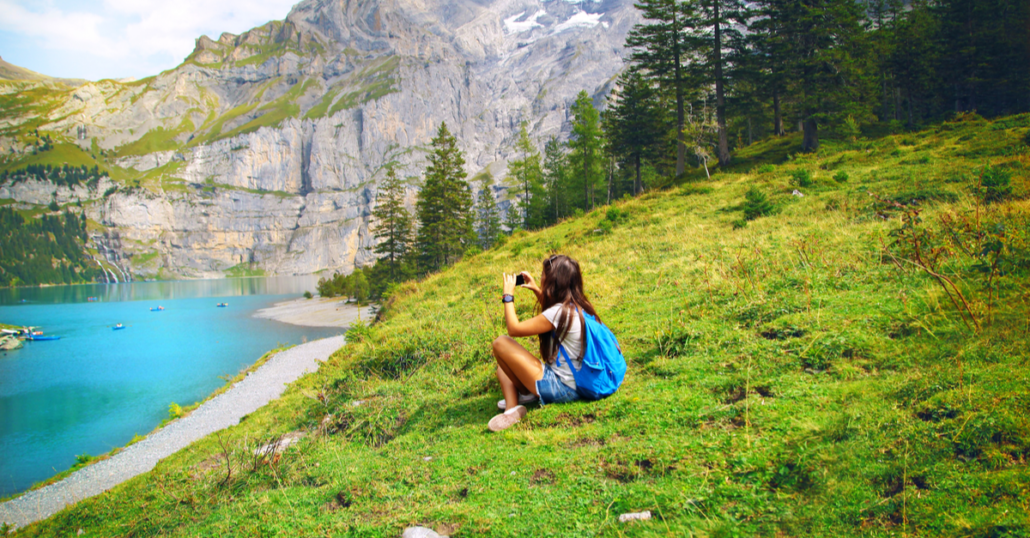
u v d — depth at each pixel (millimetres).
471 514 2832
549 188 66250
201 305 95375
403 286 21547
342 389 7555
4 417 26062
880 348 3885
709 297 6727
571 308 3928
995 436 2340
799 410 3215
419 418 5219
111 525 5555
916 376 3156
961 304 4070
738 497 2471
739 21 35656
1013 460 2182
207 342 46594
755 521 2270
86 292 159500
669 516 2449
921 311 4266
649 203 23062
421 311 12977
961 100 43719
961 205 8688
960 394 2734
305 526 3256
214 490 4988
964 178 12117
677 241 13273
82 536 5543
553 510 2709
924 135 25500
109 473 15141
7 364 40531
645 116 44000
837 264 6730
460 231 55125
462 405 5145
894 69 41031
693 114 39500
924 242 5594
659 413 3609
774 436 2943
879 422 2729
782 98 41531
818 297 5531
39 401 29047
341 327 49500
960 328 3727
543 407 4055
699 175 34156
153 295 137625
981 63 38719
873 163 20078
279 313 69875
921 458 2357
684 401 3750
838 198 13969
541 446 3486
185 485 5668
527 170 62188
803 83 34062
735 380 3957
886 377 3402
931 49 39750
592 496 2766
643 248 13406
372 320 21750
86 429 23797
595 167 54438
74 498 13570
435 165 53469
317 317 59281
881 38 40062
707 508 2445
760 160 34375
